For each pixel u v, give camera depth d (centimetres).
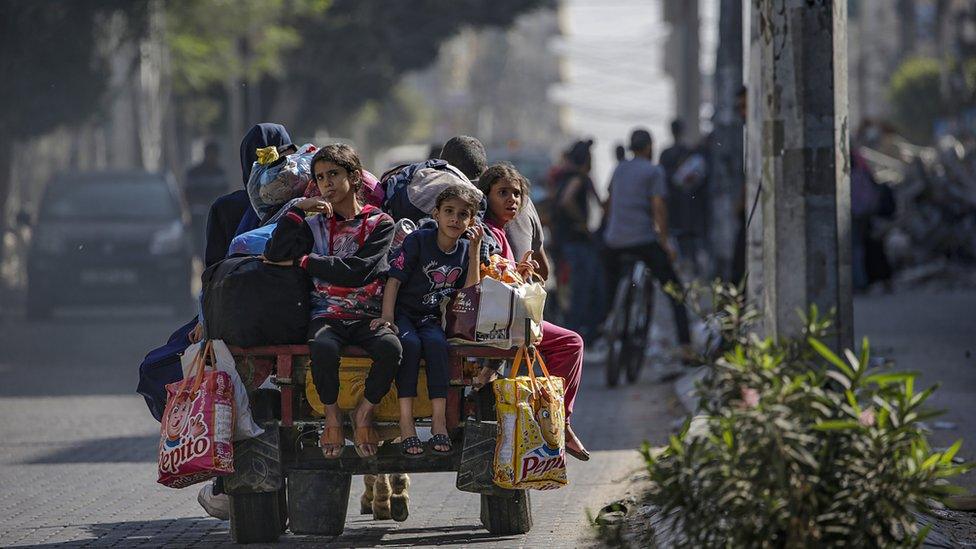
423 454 1631
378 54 11094
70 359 4122
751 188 2173
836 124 1597
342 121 13088
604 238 3462
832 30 1598
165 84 9200
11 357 4169
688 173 5656
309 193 1705
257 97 8569
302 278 1617
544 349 1738
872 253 5788
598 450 2405
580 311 3822
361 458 1678
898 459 1223
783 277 1598
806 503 1192
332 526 1691
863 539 1211
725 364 1248
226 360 1614
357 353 1605
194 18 8238
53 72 6962
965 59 11956
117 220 5622
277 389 1662
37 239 5481
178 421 1593
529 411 1638
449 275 1636
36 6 6619
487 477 1661
